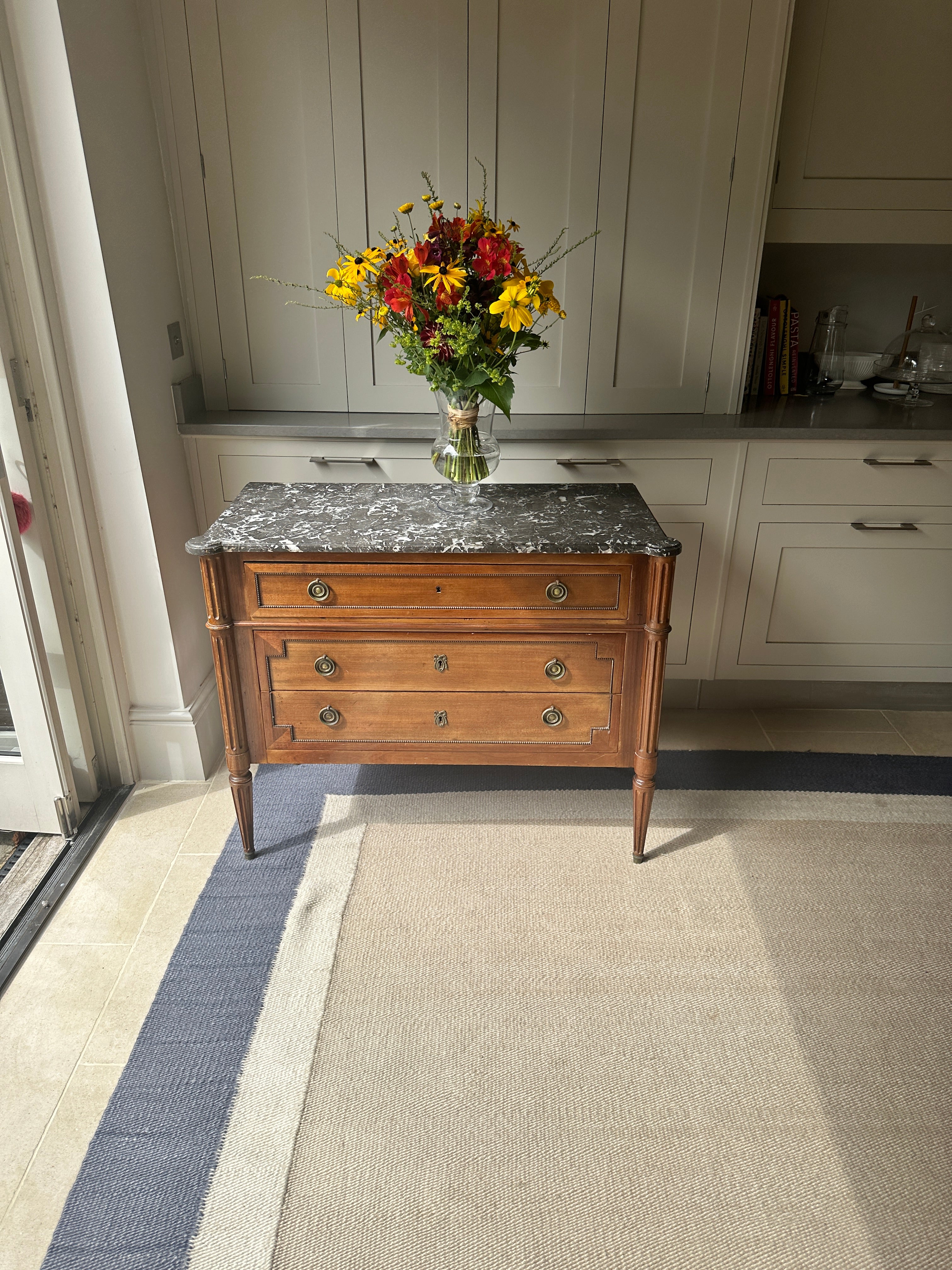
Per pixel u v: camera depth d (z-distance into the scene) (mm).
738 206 2510
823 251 3025
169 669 2553
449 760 2262
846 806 2547
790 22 2316
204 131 2438
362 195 2508
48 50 1914
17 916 2143
